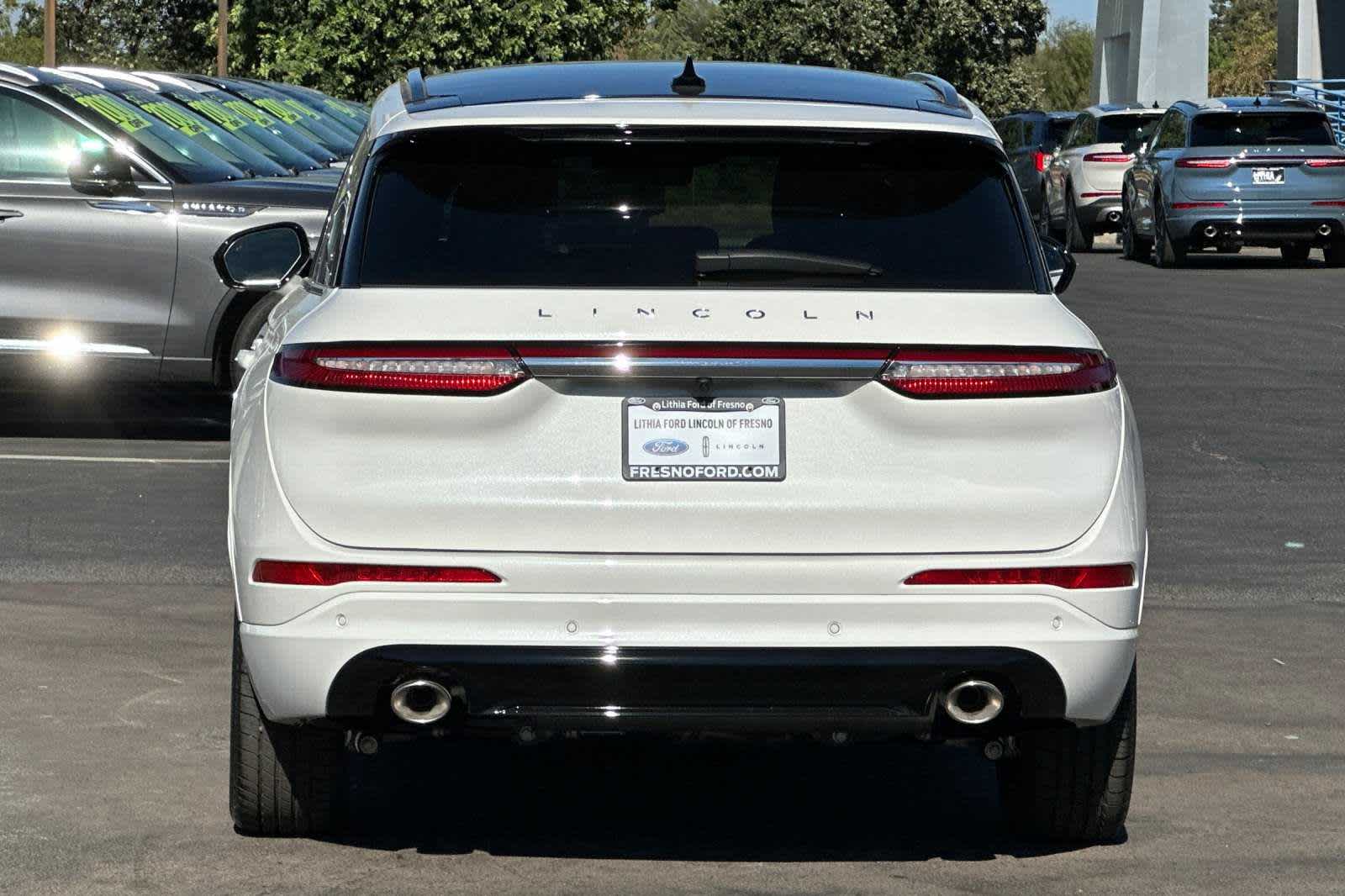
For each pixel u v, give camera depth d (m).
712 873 5.75
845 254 5.62
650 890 5.59
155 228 13.50
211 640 8.56
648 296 5.42
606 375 5.19
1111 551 5.34
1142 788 6.66
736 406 5.25
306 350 5.32
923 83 6.68
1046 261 6.00
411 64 50.84
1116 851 6.00
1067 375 5.34
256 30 52.62
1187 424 14.98
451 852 5.91
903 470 5.27
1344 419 15.19
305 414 5.28
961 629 5.29
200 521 11.16
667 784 6.72
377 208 5.70
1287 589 9.88
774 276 5.54
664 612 5.22
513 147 5.77
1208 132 29.75
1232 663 8.43
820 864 5.85
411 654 5.20
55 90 13.76
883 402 5.26
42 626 8.75
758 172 5.77
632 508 5.21
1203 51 58.88
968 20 78.50
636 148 5.77
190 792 6.47
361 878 5.66
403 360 5.23
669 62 6.91
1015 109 80.00
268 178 14.57
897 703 5.30
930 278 5.60
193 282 13.52
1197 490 12.45
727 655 5.21
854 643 5.25
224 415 15.13
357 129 27.55
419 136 5.77
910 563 5.26
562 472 5.22
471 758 6.99
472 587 5.21
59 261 13.52
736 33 80.12
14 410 15.19
